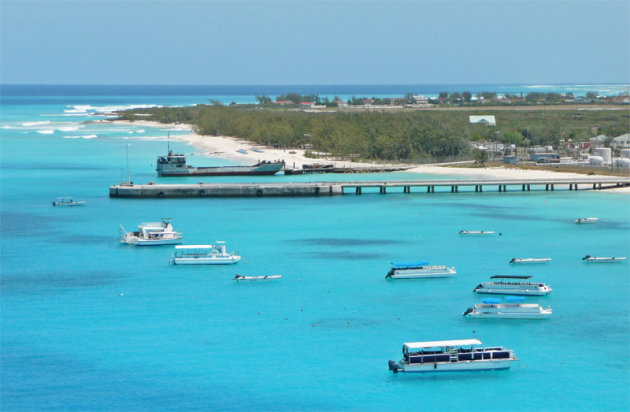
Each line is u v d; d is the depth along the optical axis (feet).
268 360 325.42
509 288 414.41
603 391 299.79
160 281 437.17
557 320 374.22
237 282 435.53
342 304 396.37
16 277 442.91
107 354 331.16
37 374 311.27
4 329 359.05
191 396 293.43
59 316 377.09
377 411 284.20
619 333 357.00
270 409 284.20
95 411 281.74
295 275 448.65
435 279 443.32
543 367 320.91
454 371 317.01
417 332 356.18
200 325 366.02
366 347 339.16
